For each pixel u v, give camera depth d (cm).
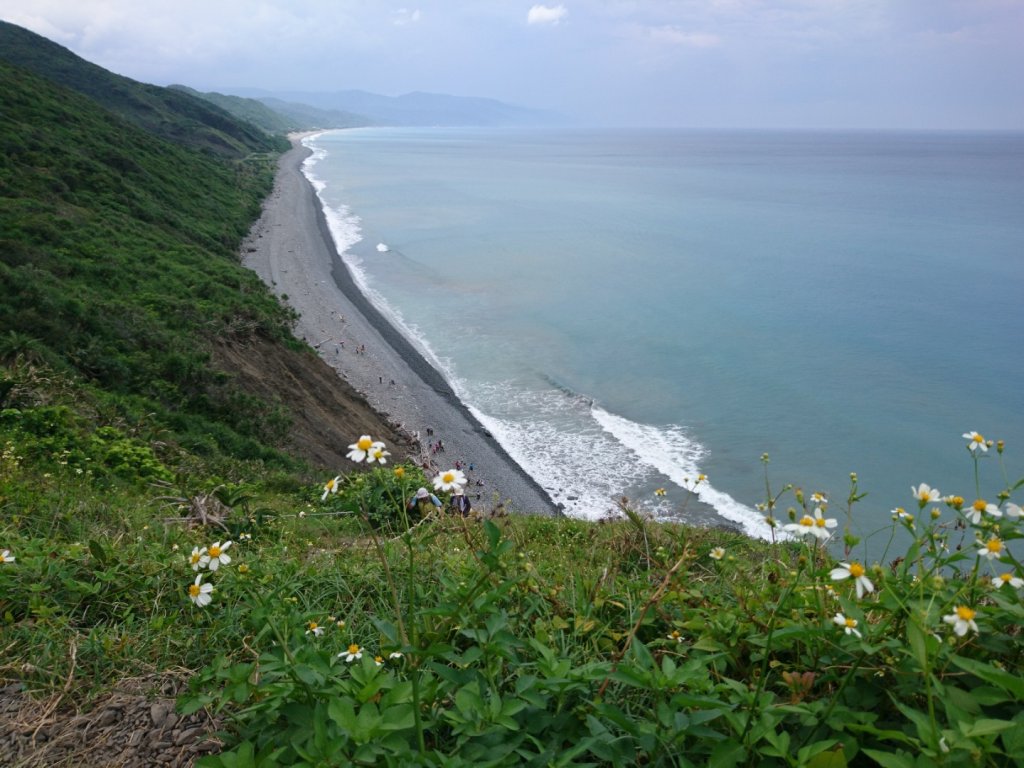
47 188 3975
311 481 1873
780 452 2966
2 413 1324
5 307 2000
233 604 454
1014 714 253
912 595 283
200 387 2209
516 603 417
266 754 265
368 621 414
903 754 218
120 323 2273
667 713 262
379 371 3609
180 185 6116
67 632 425
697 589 417
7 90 5528
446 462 2752
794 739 265
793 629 278
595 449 2969
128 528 687
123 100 11662
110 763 322
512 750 257
